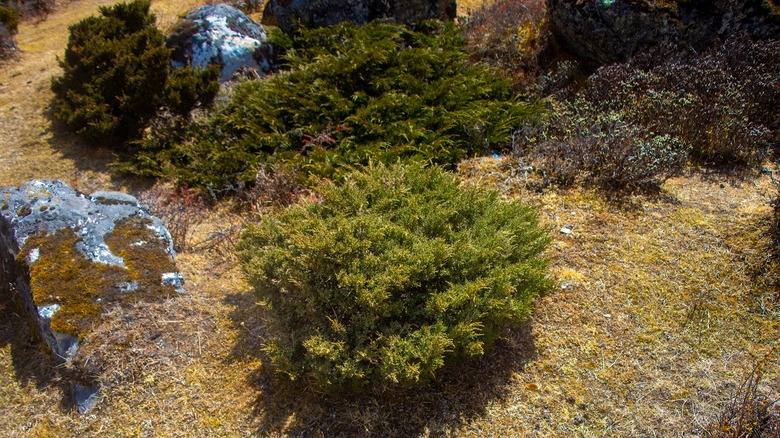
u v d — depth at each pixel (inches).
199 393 126.2
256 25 291.7
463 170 201.5
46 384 132.3
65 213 154.5
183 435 118.2
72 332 131.4
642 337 133.8
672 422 114.8
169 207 190.9
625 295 144.9
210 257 169.0
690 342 132.5
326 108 227.5
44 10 380.2
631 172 179.6
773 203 159.5
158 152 218.8
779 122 197.9
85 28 259.9
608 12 236.1
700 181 185.5
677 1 227.9
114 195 167.0
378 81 231.1
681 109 193.9
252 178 198.7
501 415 117.6
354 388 114.7
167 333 138.1
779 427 101.7
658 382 123.3
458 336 112.2
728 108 185.3
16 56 311.4
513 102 237.0
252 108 227.6
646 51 238.1
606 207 176.2
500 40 274.5
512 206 141.9
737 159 190.4
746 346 130.8
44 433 122.3
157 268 151.3
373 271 116.0
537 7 288.2
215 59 269.7
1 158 226.2
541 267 128.0
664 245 159.3
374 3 293.0
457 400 120.9
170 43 271.7
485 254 119.6
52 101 264.7
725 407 116.2
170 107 225.3
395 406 119.7
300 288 118.6
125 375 129.1
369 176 145.9
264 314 144.6
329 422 117.3
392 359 105.6
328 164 192.9
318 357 111.8
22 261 143.9
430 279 119.2
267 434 116.5
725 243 157.1
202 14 281.1
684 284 146.9
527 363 128.5
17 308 150.6
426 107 218.5
